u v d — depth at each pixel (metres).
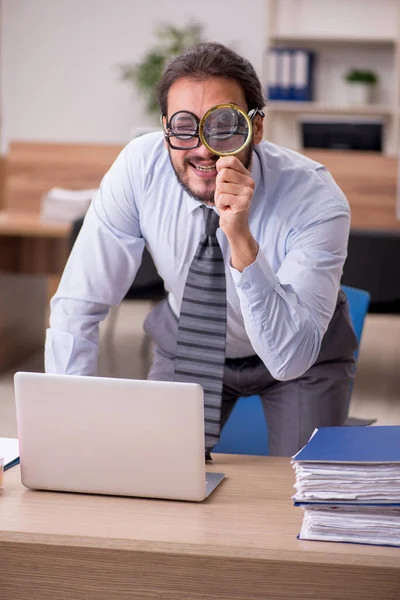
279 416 2.09
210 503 1.42
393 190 5.12
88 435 1.42
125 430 1.41
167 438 1.39
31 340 5.33
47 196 4.85
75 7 8.08
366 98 7.50
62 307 1.91
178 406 1.37
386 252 3.96
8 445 1.70
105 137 8.23
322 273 1.73
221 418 2.22
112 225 1.93
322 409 2.04
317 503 1.27
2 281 4.80
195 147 1.61
